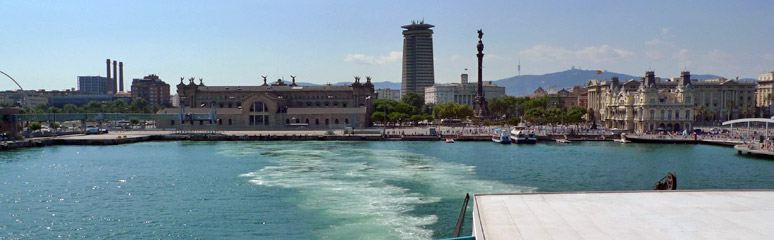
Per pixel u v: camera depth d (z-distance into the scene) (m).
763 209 46.78
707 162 130.50
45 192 92.25
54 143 185.75
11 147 168.00
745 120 181.88
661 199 51.06
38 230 69.06
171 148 171.38
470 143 188.38
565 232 39.78
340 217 74.69
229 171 115.19
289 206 81.12
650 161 132.38
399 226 70.06
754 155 144.62
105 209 80.00
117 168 120.81
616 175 109.94
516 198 51.72
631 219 43.56
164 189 94.75
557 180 103.69
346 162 130.12
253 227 70.31
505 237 38.44
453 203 82.69
